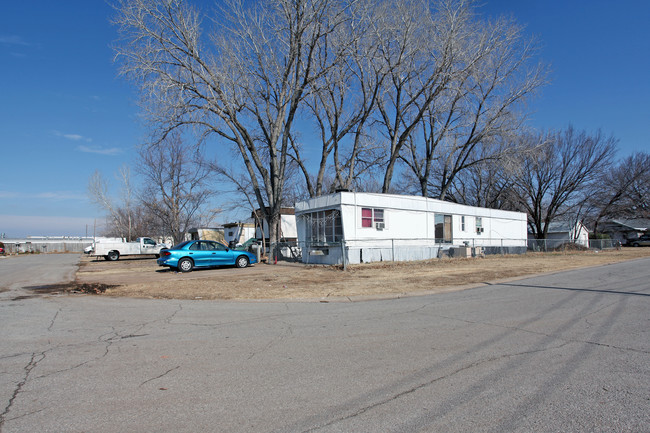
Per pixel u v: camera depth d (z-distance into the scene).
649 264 20.02
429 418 3.44
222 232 48.69
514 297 9.80
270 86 25.42
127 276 16.86
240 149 24.70
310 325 7.05
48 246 63.72
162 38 20.98
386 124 31.78
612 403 3.65
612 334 6.04
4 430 3.28
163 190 34.78
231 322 7.36
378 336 6.21
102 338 6.23
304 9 22.14
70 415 3.57
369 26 24.02
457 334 6.25
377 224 21.66
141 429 3.30
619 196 46.09
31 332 6.63
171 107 20.75
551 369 4.57
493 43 26.25
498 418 3.41
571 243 36.84
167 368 4.81
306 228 23.88
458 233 27.05
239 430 3.27
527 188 42.31
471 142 31.47
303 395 3.98
